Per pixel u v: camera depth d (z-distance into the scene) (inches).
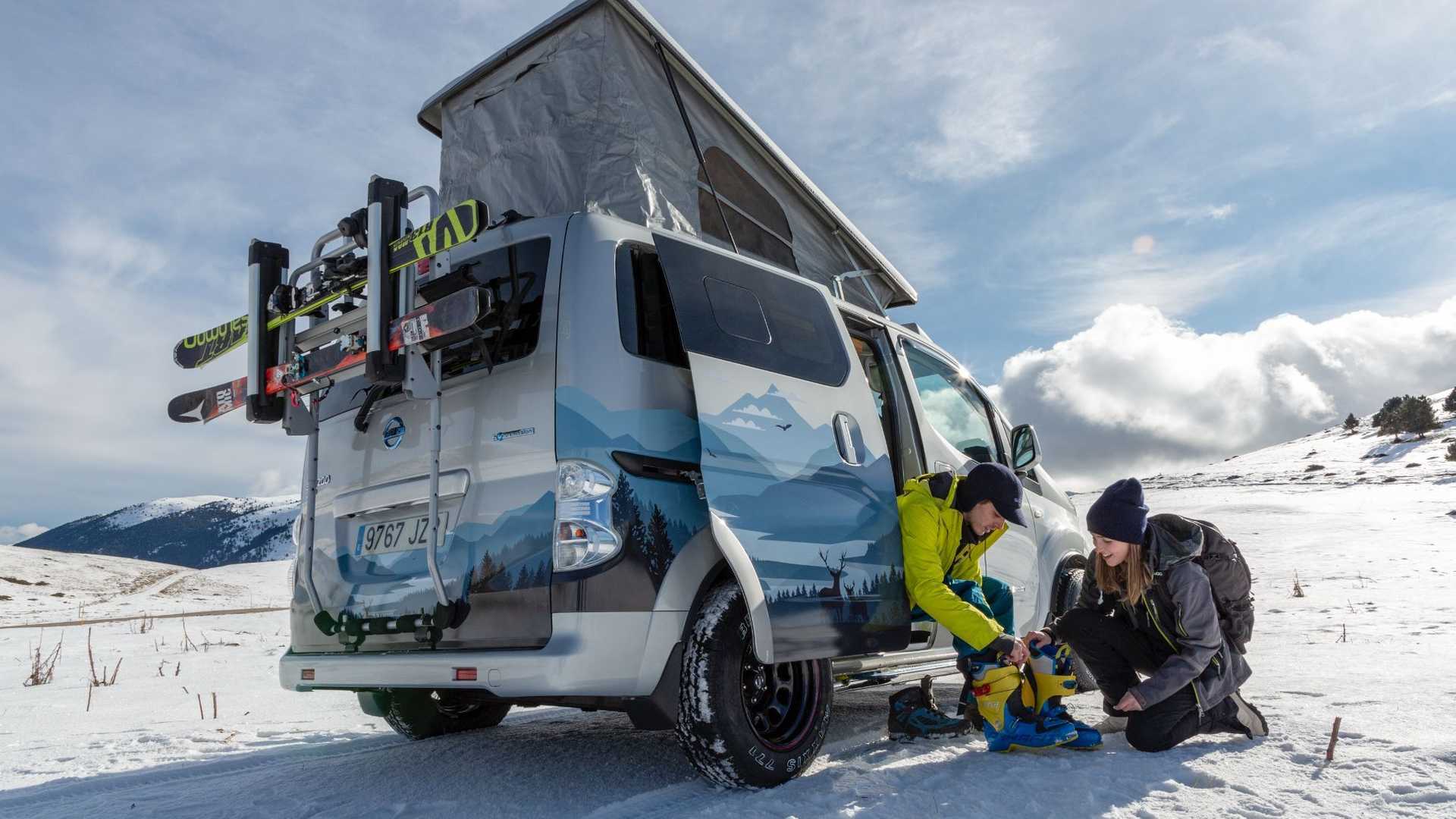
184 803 119.7
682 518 113.8
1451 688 152.4
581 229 119.0
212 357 148.5
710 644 110.7
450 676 108.9
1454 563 469.4
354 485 134.4
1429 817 90.1
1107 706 135.2
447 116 181.2
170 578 672.4
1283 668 186.9
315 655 127.6
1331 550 594.6
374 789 123.3
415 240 113.7
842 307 155.5
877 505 134.2
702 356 115.6
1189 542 121.8
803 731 118.8
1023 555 181.2
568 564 104.8
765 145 183.6
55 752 156.1
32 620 447.8
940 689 198.4
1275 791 100.5
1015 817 96.6
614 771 128.3
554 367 112.3
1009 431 206.8
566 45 164.4
